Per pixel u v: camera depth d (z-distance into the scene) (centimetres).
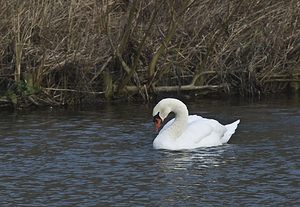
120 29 2414
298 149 1791
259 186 1527
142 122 2072
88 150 1780
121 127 2009
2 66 2330
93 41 2359
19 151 1772
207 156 1736
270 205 1423
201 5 2455
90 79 2408
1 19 2298
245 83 2494
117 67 2453
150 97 2430
